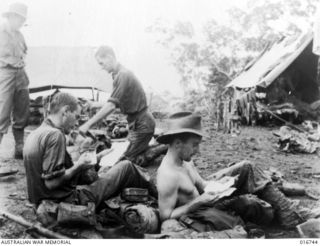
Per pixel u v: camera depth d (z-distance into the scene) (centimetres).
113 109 461
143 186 399
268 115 522
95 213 374
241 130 518
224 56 520
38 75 489
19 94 470
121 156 452
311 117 524
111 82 498
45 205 370
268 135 512
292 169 480
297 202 405
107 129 471
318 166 488
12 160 464
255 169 402
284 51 530
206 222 371
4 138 469
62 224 365
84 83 495
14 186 435
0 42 466
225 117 512
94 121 457
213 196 371
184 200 384
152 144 461
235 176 392
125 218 373
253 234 382
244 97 519
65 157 381
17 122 466
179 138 377
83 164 378
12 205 408
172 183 375
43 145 368
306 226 394
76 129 462
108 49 475
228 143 506
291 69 527
